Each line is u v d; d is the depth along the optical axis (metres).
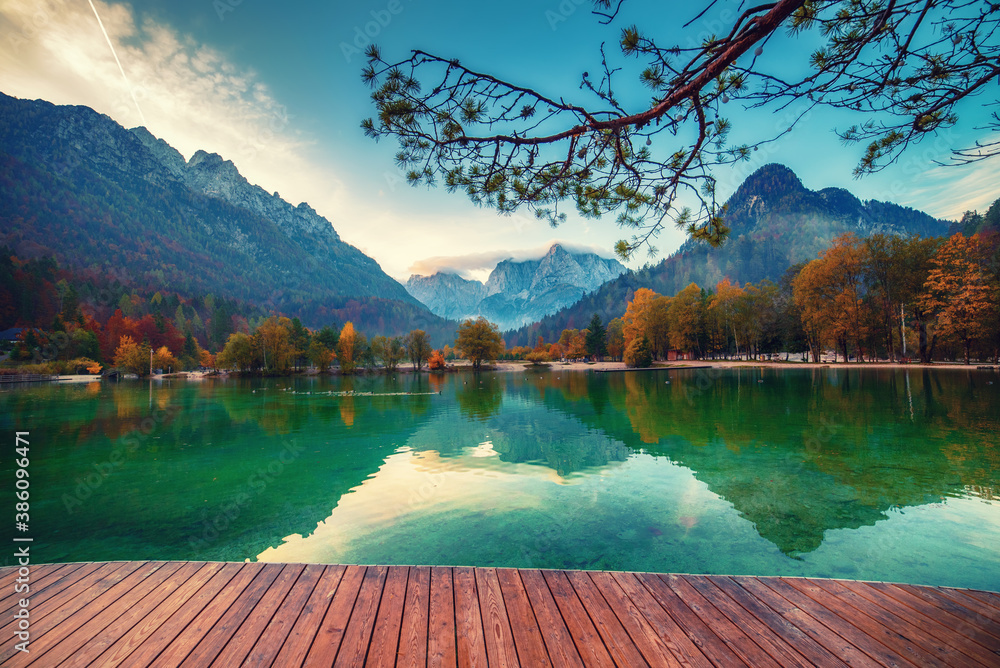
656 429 16.44
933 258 39.91
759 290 61.66
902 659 2.90
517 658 2.93
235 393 38.53
